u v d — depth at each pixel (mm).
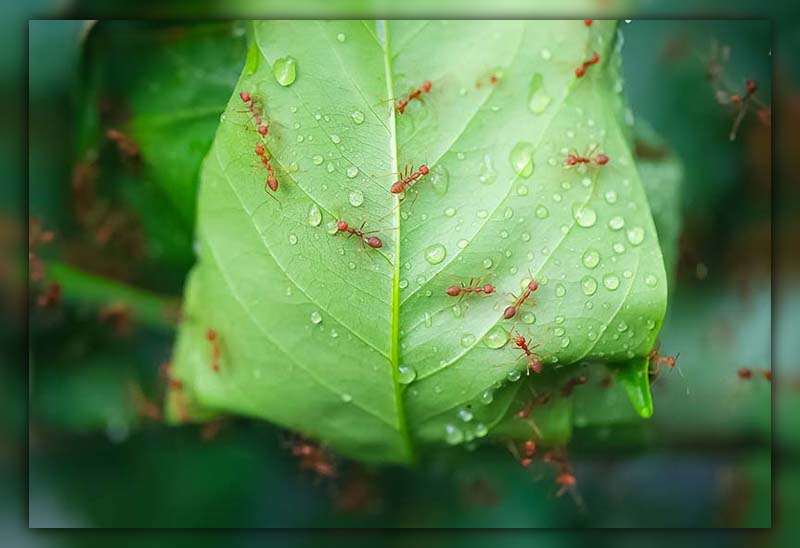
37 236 361
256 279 306
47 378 366
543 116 300
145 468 364
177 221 351
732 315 360
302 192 298
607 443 342
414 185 295
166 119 336
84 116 347
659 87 357
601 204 298
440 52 298
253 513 362
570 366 308
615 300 298
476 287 297
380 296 299
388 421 313
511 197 297
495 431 316
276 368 312
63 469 363
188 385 330
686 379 354
